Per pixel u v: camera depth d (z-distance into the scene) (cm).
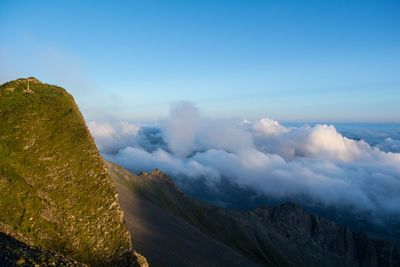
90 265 3209
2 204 3042
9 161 3534
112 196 4266
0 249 2258
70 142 4369
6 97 4388
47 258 2500
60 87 5462
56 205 3519
